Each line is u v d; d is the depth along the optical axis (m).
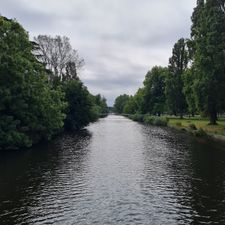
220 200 21.56
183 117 115.25
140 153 40.22
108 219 18.44
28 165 32.38
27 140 44.91
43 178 27.17
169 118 109.62
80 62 92.50
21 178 27.14
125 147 46.03
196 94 59.09
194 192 23.34
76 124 81.31
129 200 21.70
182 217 18.66
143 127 91.81
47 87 53.94
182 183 25.73
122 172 29.59
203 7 61.72
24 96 45.28
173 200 21.64
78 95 82.62
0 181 26.17
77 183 25.77
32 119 46.97
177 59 101.12
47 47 83.69
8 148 43.00
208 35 56.41
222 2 59.56
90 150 42.94
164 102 123.12
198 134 59.34
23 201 21.41
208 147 45.03
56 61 85.00
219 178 27.16
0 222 17.97
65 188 24.38
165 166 32.06
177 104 101.38
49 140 55.34
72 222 18.02
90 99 89.75
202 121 89.62
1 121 42.19
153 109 125.19
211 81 55.78
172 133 68.44
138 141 53.69
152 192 23.44
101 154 39.53
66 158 36.50
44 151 41.66
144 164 33.12
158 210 19.81
